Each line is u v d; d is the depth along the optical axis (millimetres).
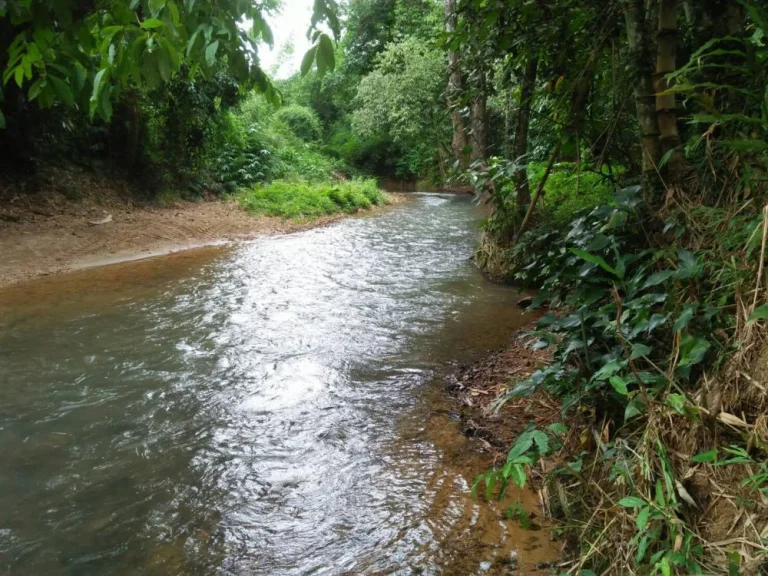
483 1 4453
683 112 3076
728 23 2623
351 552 1979
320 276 6629
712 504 1522
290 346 4180
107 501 2287
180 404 3189
